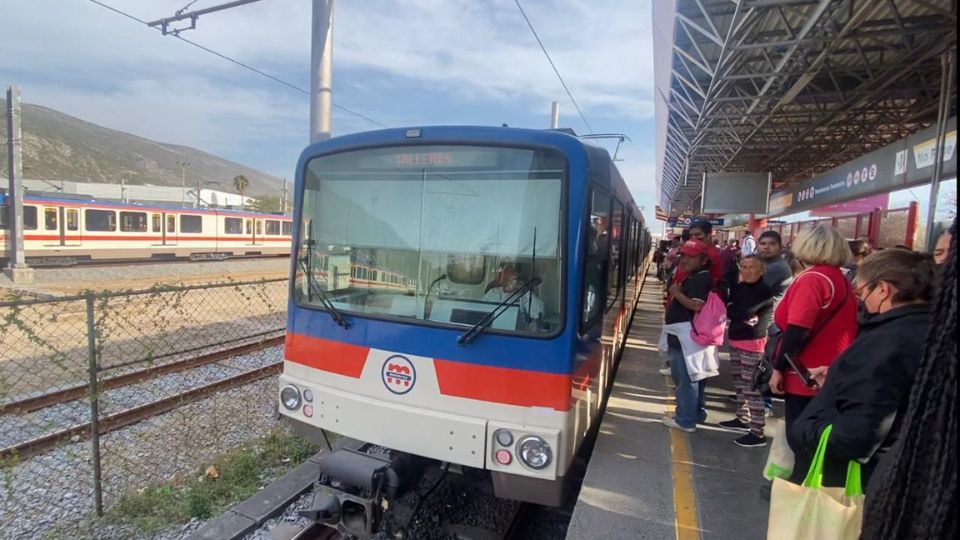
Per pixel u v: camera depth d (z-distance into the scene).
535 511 4.13
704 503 3.42
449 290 3.30
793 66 8.91
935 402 1.21
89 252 24.34
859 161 10.55
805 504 1.94
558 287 3.04
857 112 12.53
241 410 6.17
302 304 3.76
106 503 4.17
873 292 2.06
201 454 5.03
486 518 3.98
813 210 14.29
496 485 3.10
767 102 11.55
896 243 9.41
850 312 2.96
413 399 3.30
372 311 3.51
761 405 4.33
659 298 15.05
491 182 3.24
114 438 5.27
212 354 8.02
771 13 8.12
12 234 18.92
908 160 8.22
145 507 4.03
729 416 5.05
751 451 4.23
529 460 2.99
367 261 3.54
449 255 3.32
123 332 9.90
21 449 4.81
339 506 3.23
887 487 1.38
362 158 3.60
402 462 3.33
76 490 4.36
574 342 3.01
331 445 3.76
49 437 4.98
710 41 9.44
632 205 6.59
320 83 7.14
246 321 11.73
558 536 3.86
